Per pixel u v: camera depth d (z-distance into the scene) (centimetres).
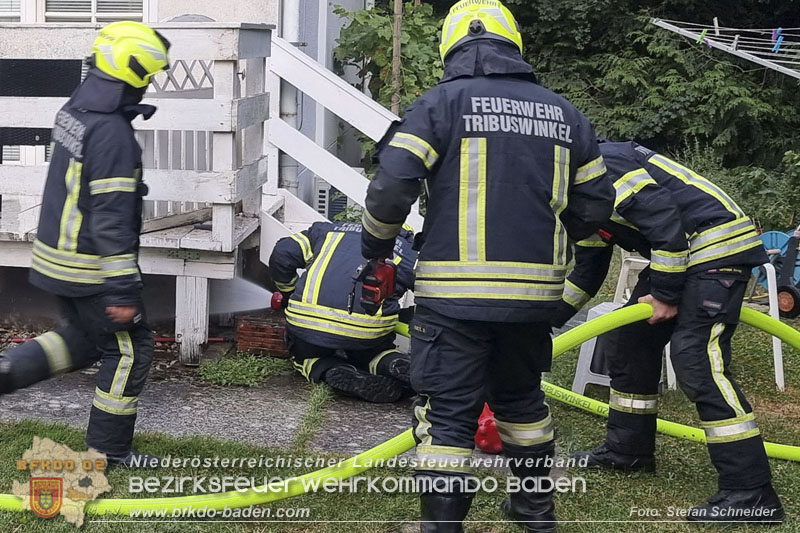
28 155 664
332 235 502
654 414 407
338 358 501
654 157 382
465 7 319
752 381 561
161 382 497
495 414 338
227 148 493
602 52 1605
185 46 491
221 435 427
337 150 1005
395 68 902
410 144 295
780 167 1425
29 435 405
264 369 520
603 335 415
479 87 304
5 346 539
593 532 349
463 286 298
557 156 305
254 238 573
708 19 1598
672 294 362
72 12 694
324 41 923
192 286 514
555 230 307
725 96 1406
